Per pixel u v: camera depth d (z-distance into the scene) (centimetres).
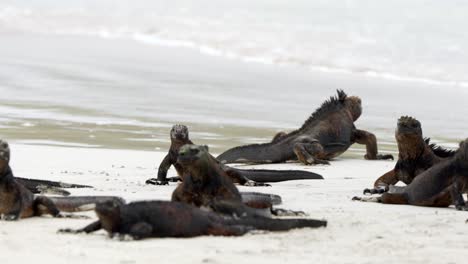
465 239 3350
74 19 15825
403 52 12256
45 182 4562
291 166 6172
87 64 11550
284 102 9281
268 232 3347
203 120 8025
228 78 10912
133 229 3170
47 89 9419
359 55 12338
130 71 11088
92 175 5278
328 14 13950
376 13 13725
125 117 8006
